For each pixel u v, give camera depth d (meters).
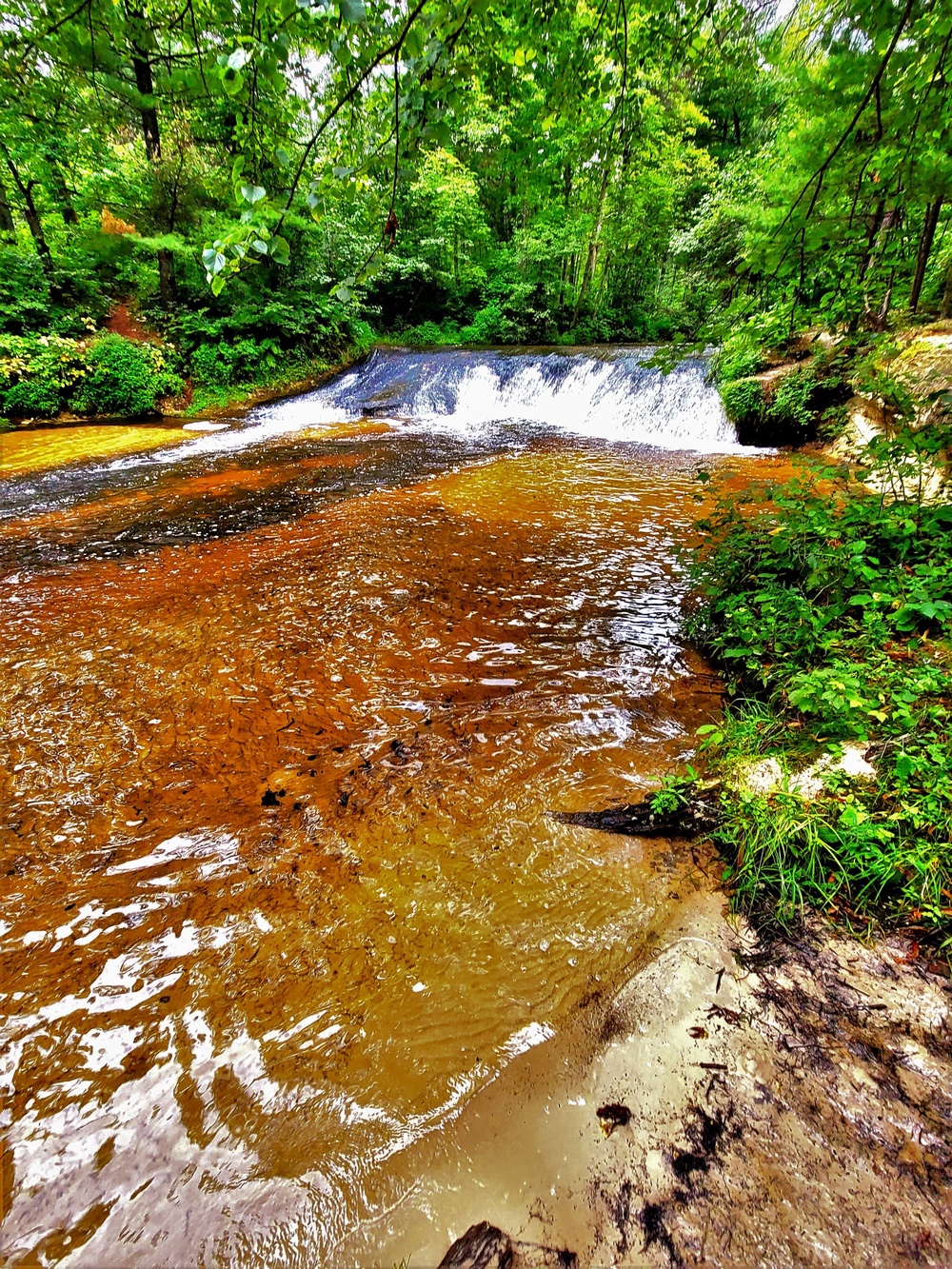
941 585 2.49
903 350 5.47
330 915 1.77
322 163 1.64
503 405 12.67
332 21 1.41
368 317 17.70
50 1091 1.34
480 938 1.69
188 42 1.80
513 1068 1.36
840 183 3.07
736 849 1.91
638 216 15.85
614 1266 1.02
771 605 2.97
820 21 2.48
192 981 1.59
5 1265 1.07
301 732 2.64
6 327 10.39
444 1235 1.09
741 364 8.31
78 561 4.55
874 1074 1.29
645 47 2.73
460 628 3.54
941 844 1.66
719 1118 1.23
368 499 6.11
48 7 1.84
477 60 2.43
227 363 12.34
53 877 1.92
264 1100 1.32
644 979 1.55
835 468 3.60
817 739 2.16
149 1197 1.16
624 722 2.69
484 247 18.70
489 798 2.23
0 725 2.67
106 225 12.94
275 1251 1.08
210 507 5.86
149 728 2.66
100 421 10.27
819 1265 1.00
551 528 5.24
